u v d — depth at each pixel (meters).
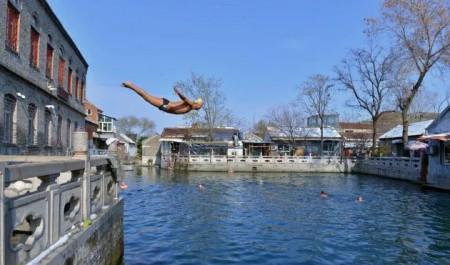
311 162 54.88
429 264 11.63
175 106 5.89
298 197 27.41
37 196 5.68
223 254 12.59
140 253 12.60
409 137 51.16
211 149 66.38
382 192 29.98
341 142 67.31
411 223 17.66
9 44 17.06
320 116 65.00
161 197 27.61
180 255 12.43
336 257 12.29
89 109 59.50
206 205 23.64
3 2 16.09
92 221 8.15
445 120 30.33
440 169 30.06
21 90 18.58
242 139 74.38
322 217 19.31
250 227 16.83
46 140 23.16
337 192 30.31
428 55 38.84
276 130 72.31
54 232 6.36
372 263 11.71
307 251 12.94
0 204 4.54
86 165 8.08
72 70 29.41
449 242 14.15
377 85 50.94
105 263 9.12
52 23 23.23
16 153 18.00
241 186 35.56
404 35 40.41
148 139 80.38
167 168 60.72
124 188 31.97
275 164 55.44
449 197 26.39
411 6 37.88
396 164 40.56
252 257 12.27
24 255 5.29
